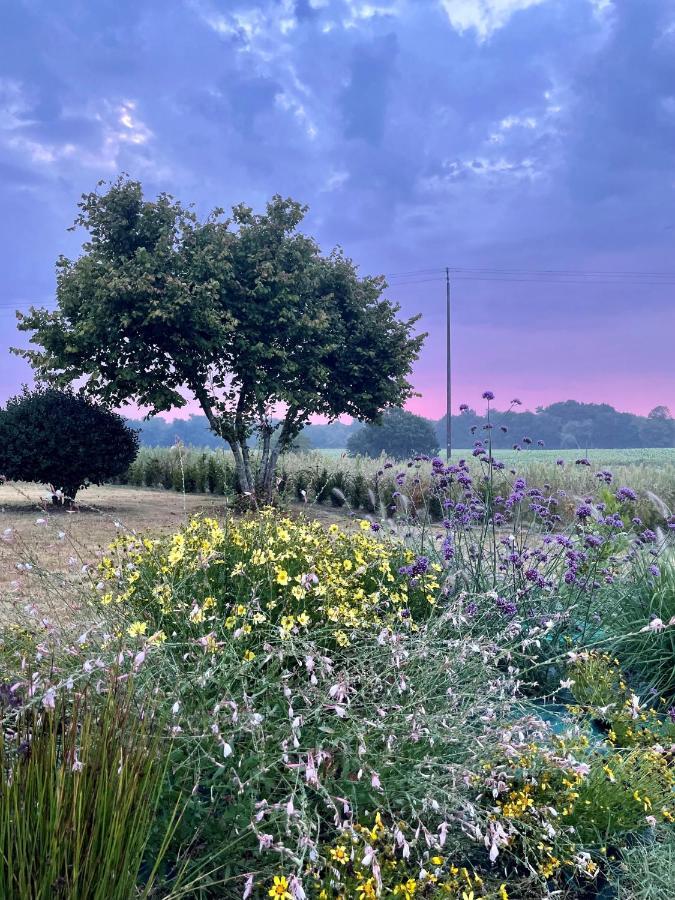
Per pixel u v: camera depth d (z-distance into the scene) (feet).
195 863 7.17
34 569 12.28
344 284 58.18
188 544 13.16
